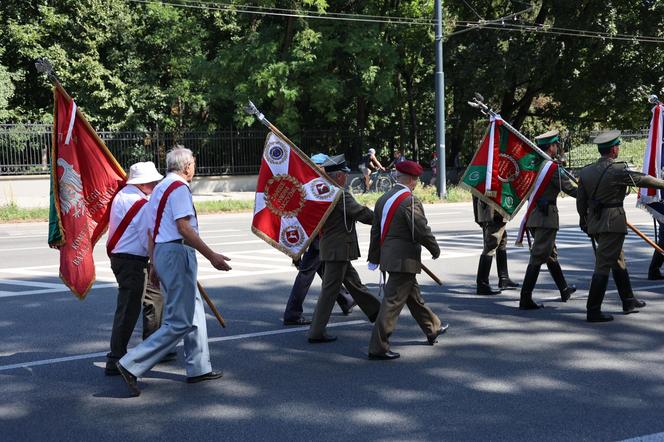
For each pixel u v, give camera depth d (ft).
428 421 15.75
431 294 30.12
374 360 20.71
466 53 100.48
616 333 23.35
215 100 96.12
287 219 23.16
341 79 97.09
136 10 103.14
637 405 16.63
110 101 97.55
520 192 27.50
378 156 121.70
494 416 16.01
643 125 111.86
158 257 18.07
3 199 80.23
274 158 23.43
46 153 83.61
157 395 17.88
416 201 20.83
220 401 17.33
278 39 93.40
